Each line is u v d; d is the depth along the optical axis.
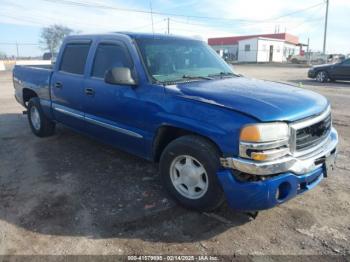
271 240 3.04
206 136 3.12
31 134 6.43
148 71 3.81
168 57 4.16
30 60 41.47
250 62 54.00
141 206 3.62
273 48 57.97
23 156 5.18
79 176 4.40
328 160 3.34
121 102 3.99
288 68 34.56
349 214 3.45
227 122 2.97
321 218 3.38
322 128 3.33
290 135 2.96
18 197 3.83
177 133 3.63
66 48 5.23
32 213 3.49
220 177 3.03
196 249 2.92
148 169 4.61
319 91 13.45
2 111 8.84
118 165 4.76
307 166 3.02
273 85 3.90
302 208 3.57
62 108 5.27
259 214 3.45
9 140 6.04
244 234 3.13
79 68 4.86
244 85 3.75
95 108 4.49
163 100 3.51
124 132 4.09
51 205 3.65
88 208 3.59
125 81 3.73
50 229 3.21
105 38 4.47
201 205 3.34
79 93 4.75
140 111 3.77
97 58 4.53
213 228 3.22
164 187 3.72
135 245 2.98
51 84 5.43
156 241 3.03
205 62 4.55
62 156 5.14
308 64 43.12
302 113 3.08
